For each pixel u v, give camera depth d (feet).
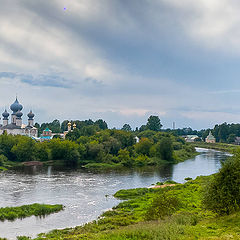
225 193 124.67
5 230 159.94
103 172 384.47
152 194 241.55
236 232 99.66
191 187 253.65
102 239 111.65
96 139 557.33
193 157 575.38
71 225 168.76
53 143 497.46
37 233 155.43
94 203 218.18
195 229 106.73
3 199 226.79
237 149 139.03
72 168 424.05
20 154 465.06
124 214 183.62
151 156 527.40
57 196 239.09
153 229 112.06
